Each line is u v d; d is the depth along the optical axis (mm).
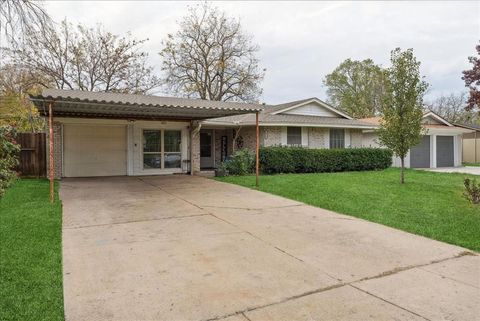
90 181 12086
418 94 11156
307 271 4023
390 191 9828
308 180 12156
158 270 4023
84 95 8438
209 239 5285
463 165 22844
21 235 5238
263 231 5766
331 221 6500
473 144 26281
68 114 12477
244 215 6965
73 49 22391
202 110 10273
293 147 15727
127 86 24266
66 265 4152
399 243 5152
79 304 3172
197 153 15195
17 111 15797
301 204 8141
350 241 5238
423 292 3471
